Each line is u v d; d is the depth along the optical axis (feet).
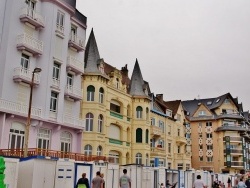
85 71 121.49
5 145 81.56
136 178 92.22
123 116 138.82
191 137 236.22
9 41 87.40
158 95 195.72
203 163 227.81
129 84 153.69
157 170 100.99
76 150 105.70
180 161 180.04
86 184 55.62
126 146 138.72
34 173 59.57
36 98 92.68
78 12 114.52
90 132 116.88
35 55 93.81
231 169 221.05
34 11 93.97
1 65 85.97
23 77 87.61
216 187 123.03
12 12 89.45
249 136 248.11
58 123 96.68
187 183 119.34
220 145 224.74
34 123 89.35
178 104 196.13
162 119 172.55
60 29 102.27
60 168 67.36
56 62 100.01
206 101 257.55
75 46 109.81
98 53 130.00
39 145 91.45
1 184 48.08
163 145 170.09
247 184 70.38
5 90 84.64
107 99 128.47
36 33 96.12
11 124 84.07
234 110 238.07
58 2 101.50
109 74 136.56
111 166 86.84
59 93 99.40
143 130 144.15
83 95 119.65
